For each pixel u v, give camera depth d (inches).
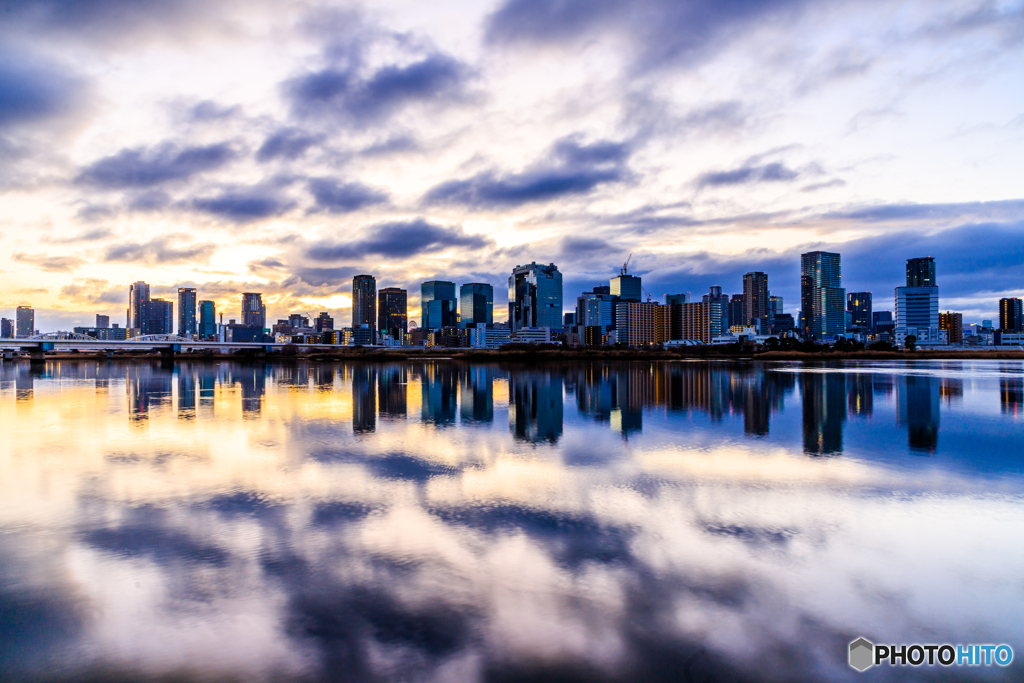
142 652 478.0
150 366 7253.9
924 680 435.2
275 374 5088.6
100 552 685.9
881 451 1302.9
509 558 661.3
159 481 1026.1
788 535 738.2
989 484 996.6
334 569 631.8
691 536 734.5
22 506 872.3
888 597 567.8
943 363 7357.3
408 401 2534.5
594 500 900.0
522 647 477.1
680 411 2106.3
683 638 491.2
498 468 1134.4
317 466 1152.8
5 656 473.7
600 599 560.7
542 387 3326.8
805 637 494.3
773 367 5994.1
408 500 900.6
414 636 495.2
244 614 535.5
